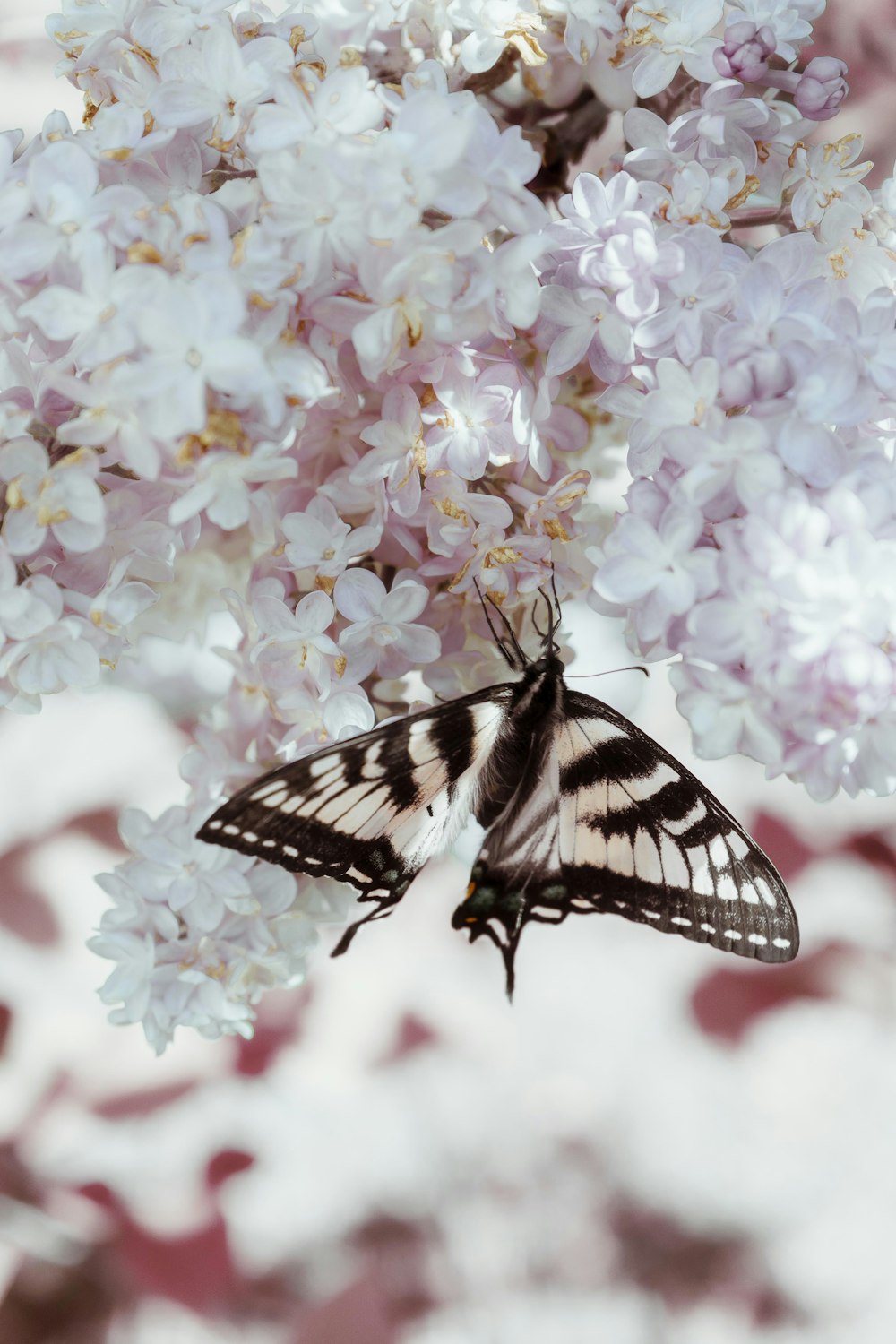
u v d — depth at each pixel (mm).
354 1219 634
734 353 507
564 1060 647
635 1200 646
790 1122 644
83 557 524
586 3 537
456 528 530
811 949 642
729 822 541
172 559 528
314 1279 628
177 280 499
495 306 515
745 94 540
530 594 544
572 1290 641
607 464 575
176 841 545
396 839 537
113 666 529
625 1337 638
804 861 642
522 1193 644
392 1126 640
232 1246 625
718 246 519
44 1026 623
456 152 504
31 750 633
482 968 649
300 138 511
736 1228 644
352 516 536
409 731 538
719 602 501
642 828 546
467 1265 638
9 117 675
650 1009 650
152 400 498
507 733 547
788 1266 644
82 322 504
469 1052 646
